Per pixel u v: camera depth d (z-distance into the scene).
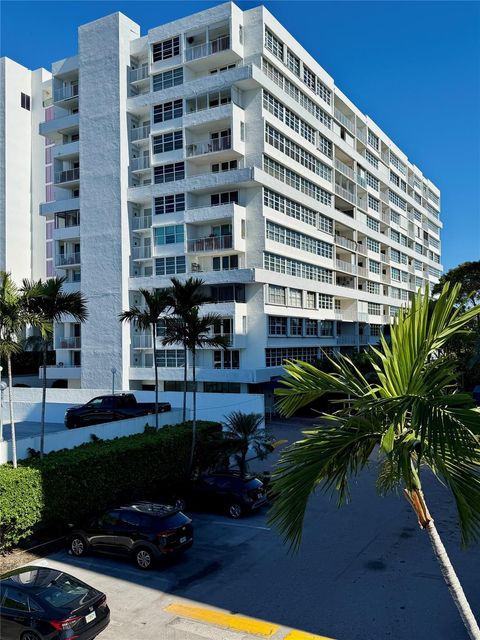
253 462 24.20
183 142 38.47
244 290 37.88
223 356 38.34
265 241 37.28
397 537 14.68
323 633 9.73
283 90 40.09
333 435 5.40
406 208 75.44
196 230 38.94
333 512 17.06
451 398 4.58
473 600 10.86
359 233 57.03
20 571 9.95
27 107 53.88
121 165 40.34
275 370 36.81
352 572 12.41
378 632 9.71
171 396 29.75
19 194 52.62
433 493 19.03
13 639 8.77
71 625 8.59
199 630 9.93
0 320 15.84
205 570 12.73
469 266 41.59
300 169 42.22
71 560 13.43
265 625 10.06
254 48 37.75
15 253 51.88
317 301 45.31
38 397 34.97
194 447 19.81
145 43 41.12
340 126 51.50
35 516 13.94
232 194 38.16
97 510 15.85
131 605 10.97
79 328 45.19
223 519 16.78
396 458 4.95
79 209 42.88
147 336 40.25
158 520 12.95
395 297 69.81
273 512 5.29
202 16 38.12
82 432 19.23
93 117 41.66
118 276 40.16
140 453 17.69
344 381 6.22
